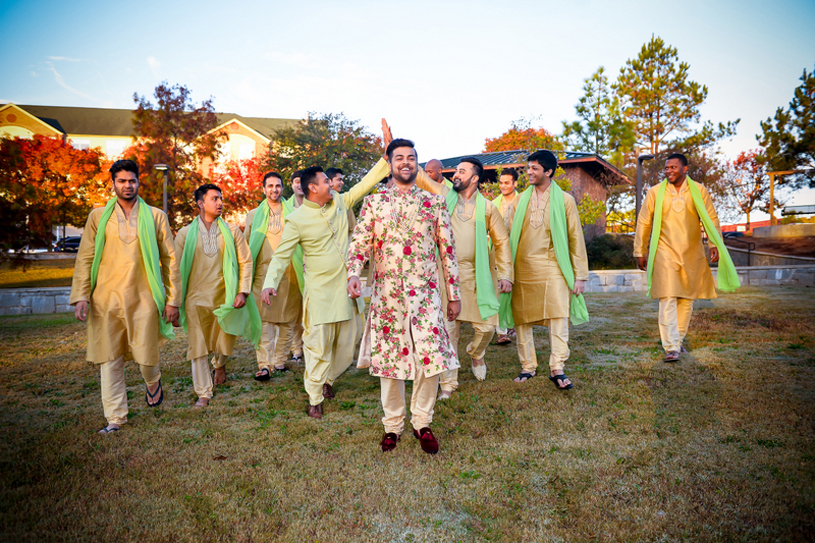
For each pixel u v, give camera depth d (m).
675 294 4.85
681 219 4.94
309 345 3.75
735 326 6.35
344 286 3.90
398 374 2.99
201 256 4.21
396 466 2.85
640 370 4.55
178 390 4.48
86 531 2.21
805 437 3.00
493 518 2.31
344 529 2.24
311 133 21.42
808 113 21.97
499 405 3.80
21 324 8.36
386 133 4.56
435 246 3.10
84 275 3.42
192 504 2.45
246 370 5.24
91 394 4.37
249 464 2.90
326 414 3.77
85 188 21.30
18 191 14.05
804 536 2.07
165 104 20.44
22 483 2.68
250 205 22.25
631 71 25.67
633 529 2.19
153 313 3.61
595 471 2.71
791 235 26.91
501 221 4.31
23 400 4.18
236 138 38.88
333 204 3.97
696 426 3.23
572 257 4.31
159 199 19.77
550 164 4.37
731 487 2.47
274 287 3.68
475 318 4.30
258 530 2.23
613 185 22.83
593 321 7.33
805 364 4.50
